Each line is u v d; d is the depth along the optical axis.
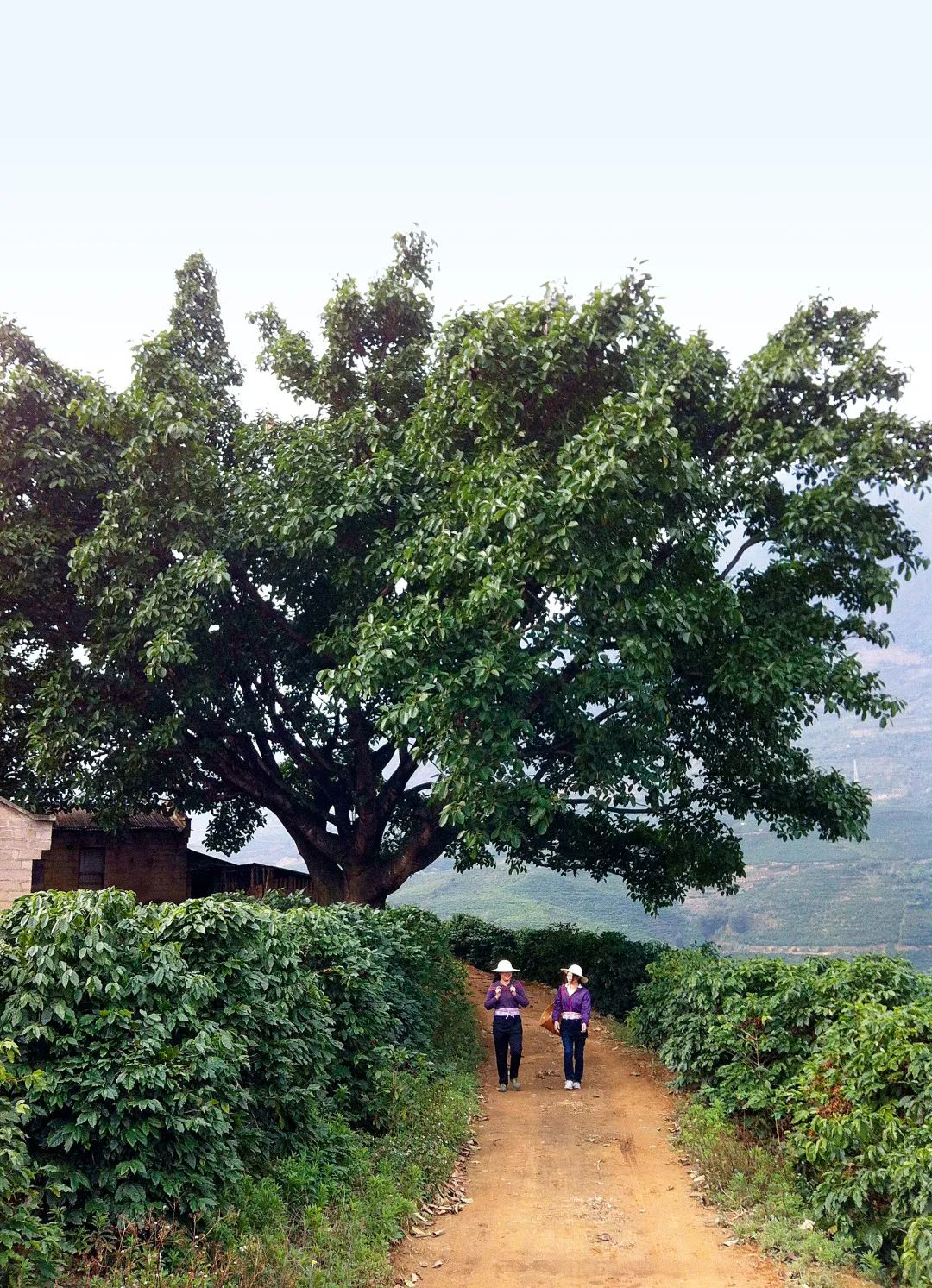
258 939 9.14
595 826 23.64
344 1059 11.04
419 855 21.08
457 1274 7.82
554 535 14.66
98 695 18.56
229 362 23.67
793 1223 8.52
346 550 19.27
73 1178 6.54
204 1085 7.43
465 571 15.79
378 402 20.64
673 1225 8.88
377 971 12.52
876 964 11.07
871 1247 7.88
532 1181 10.32
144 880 27.02
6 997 7.07
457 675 15.55
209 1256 6.75
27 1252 5.81
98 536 17.62
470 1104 13.13
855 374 18.11
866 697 18.03
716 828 22.31
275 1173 8.35
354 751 22.48
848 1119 8.38
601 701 17.22
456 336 17.31
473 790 15.40
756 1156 10.11
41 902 7.23
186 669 19.23
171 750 20.27
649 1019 16.98
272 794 21.80
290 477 19.16
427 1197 9.53
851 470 17.36
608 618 16.08
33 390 18.42
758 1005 11.26
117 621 18.11
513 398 16.36
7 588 18.33
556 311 16.22
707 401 18.59
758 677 17.08
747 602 18.95
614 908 109.12
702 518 18.67
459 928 29.06
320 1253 7.38
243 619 20.12
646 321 18.64
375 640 15.93
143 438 17.69
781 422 17.94
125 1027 7.12
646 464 15.47
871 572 18.09
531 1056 18.12
